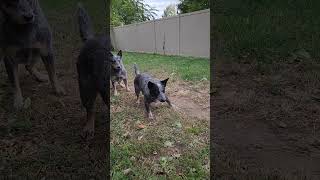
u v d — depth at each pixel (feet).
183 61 36.09
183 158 11.60
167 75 26.89
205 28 39.45
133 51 58.80
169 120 15.43
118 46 62.75
